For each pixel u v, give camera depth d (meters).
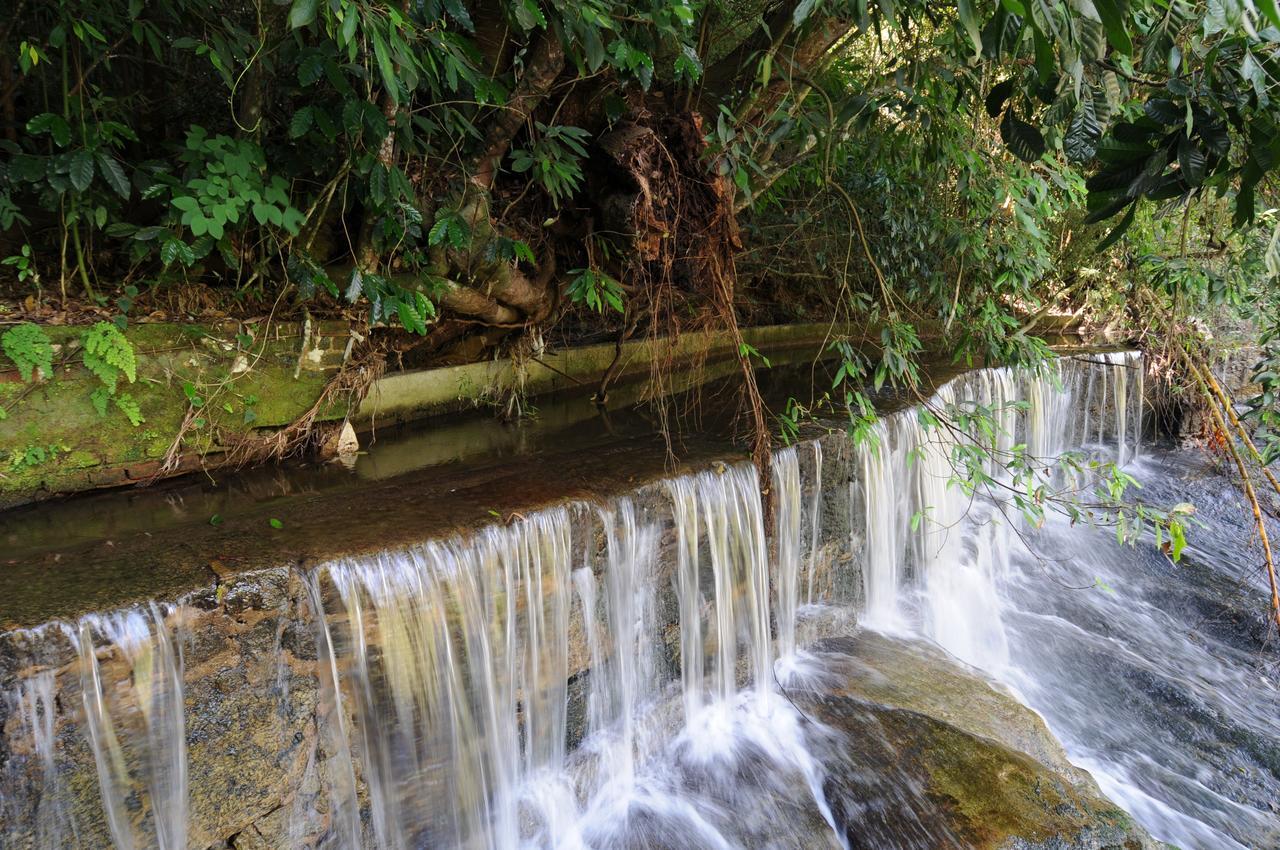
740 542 4.42
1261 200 6.51
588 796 3.81
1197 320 8.77
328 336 4.29
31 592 2.47
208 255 3.95
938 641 5.69
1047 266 6.41
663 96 4.87
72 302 3.54
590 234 4.77
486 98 3.45
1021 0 1.75
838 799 3.81
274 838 2.78
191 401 3.76
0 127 3.68
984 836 3.51
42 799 2.26
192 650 2.52
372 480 3.95
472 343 5.38
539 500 3.62
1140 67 2.36
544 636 3.56
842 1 3.32
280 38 3.67
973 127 5.16
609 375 5.84
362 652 2.93
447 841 3.29
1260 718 5.36
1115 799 4.48
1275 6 1.47
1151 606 6.66
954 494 6.36
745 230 7.45
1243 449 8.37
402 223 3.88
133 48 4.20
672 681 4.23
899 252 6.63
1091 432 8.68
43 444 3.37
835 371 7.04
